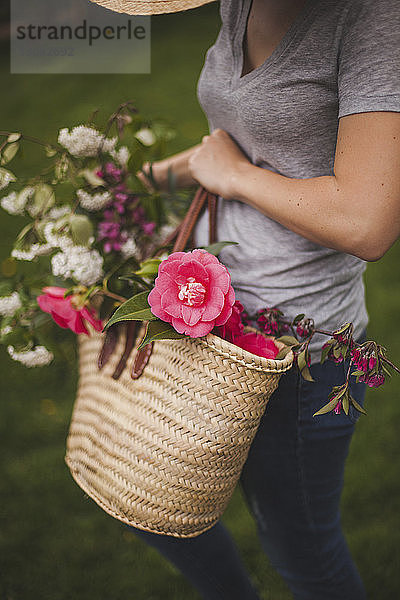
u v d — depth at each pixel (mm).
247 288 1177
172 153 4453
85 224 1280
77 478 1263
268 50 1062
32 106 5875
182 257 960
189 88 5754
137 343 1214
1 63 6988
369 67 916
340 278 1179
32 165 4617
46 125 5418
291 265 1139
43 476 2340
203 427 1056
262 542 1388
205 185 1190
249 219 1170
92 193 1330
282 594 1889
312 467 1256
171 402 1079
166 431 1085
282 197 1029
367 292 3168
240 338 1072
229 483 1145
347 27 949
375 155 910
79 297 1247
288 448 1235
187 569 1292
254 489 1307
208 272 945
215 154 1182
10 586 1949
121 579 1957
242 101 1089
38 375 2861
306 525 1311
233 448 1082
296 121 1044
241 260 1177
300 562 1354
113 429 1171
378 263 3375
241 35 1089
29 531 2125
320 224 974
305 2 1001
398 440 2367
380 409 2490
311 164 1085
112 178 1396
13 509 2207
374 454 2316
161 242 1483
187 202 1559
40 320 1390
